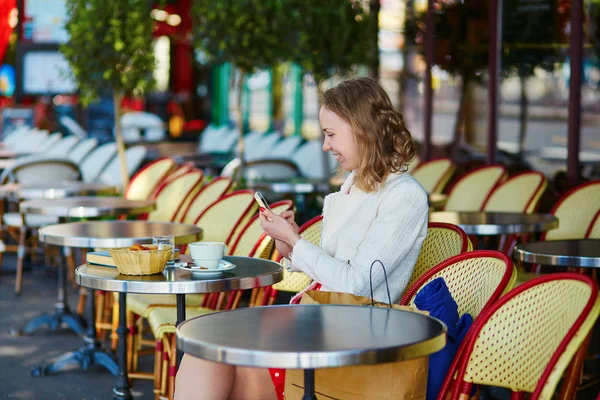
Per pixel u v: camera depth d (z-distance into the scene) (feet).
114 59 28.89
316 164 35.06
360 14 29.04
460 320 9.66
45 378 17.83
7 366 18.75
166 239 12.16
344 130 10.53
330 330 8.05
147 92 29.86
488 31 26.40
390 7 31.63
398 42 31.45
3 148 42.73
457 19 28.19
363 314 8.77
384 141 10.50
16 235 29.07
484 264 10.43
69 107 49.70
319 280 10.32
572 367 8.82
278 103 43.80
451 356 9.28
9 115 48.85
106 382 17.52
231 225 17.16
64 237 14.78
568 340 8.28
